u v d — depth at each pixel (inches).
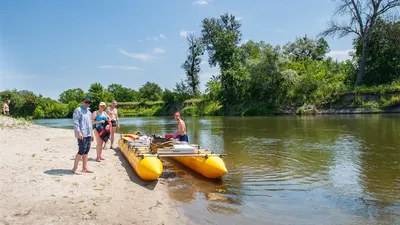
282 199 264.4
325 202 256.7
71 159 365.7
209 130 876.6
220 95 2054.6
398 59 1604.3
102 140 381.1
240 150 510.9
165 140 383.9
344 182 315.9
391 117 1112.2
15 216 193.2
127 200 244.2
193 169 352.5
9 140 497.0
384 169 365.7
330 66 2158.0
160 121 1485.0
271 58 1747.0
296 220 219.0
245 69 1967.3
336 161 414.0
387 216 225.0
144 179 310.7
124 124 1254.3
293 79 1657.2
